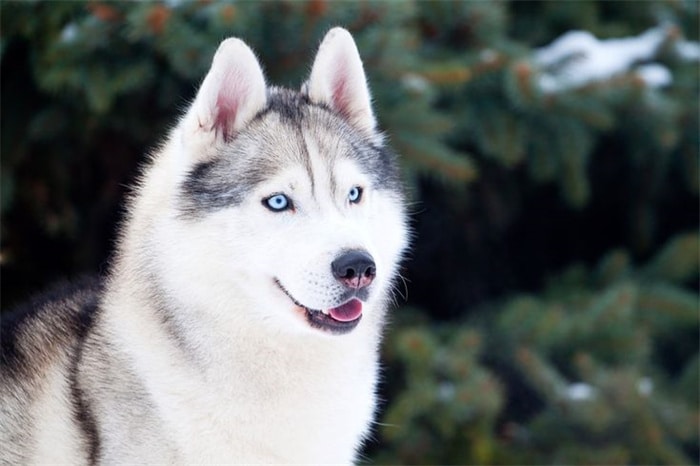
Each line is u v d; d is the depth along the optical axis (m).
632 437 11.08
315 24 9.35
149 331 5.68
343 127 6.09
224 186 5.69
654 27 12.67
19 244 11.15
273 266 5.56
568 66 11.17
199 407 5.62
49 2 9.44
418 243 12.78
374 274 5.49
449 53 11.05
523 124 11.29
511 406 11.53
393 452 10.91
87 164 10.89
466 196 12.43
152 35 9.14
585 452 10.92
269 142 5.78
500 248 13.47
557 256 13.72
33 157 10.55
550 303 11.84
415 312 11.85
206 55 9.22
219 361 5.62
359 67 6.25
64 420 5.82
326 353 5.72
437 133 10.23
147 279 5.72
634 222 13.37
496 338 11.42
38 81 9.70
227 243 5.60
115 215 10.99
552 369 11.08
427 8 10.89
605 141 12.63
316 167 5.73
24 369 6.06
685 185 13.23
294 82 9.52
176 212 5.70
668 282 12.23
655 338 12.38
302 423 5.75
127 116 10.09
